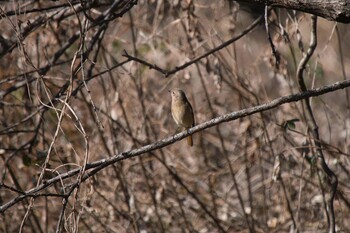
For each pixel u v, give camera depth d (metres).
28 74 11.54
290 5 6.87
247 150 13.66
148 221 13.34
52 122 13.60
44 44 11.53
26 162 10.48
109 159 7.52
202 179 13.98
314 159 10.33
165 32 13.96
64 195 7.48
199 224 13.64
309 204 12.78
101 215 12.85
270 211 13.53
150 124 13.22
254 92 12.94
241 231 13.30
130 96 13.51
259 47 14.12
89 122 13.56
